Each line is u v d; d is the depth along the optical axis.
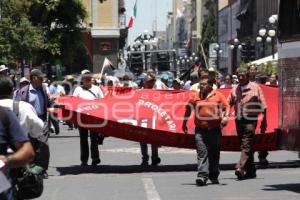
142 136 19.97
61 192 15.46
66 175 18.77
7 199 6.88
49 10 44.69
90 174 18.98
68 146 28.05
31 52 41.91
